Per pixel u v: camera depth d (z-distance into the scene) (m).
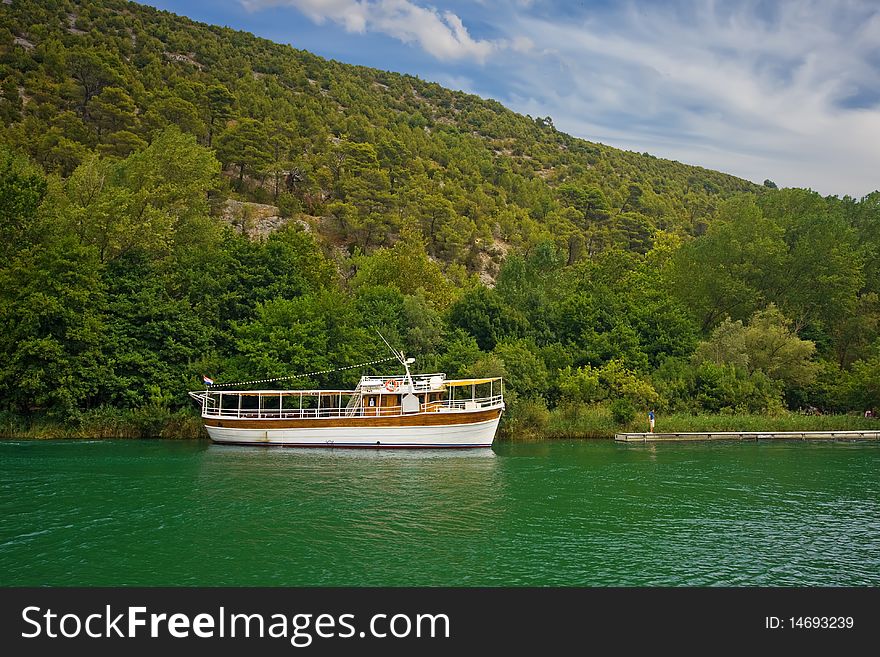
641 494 35.84
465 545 26.05
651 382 72.69
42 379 52.38
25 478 37.00
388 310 71.12
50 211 63.34
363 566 23.58
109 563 23.34
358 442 52.38
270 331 60.03
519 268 98.88
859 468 45.22
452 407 54.84
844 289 92.94
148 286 60.22
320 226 137.75
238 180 139.25
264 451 50.69
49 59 141.62
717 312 97.12
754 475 42.19
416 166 185.50
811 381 78.31
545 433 64.00
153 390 55.25
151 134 126.75
